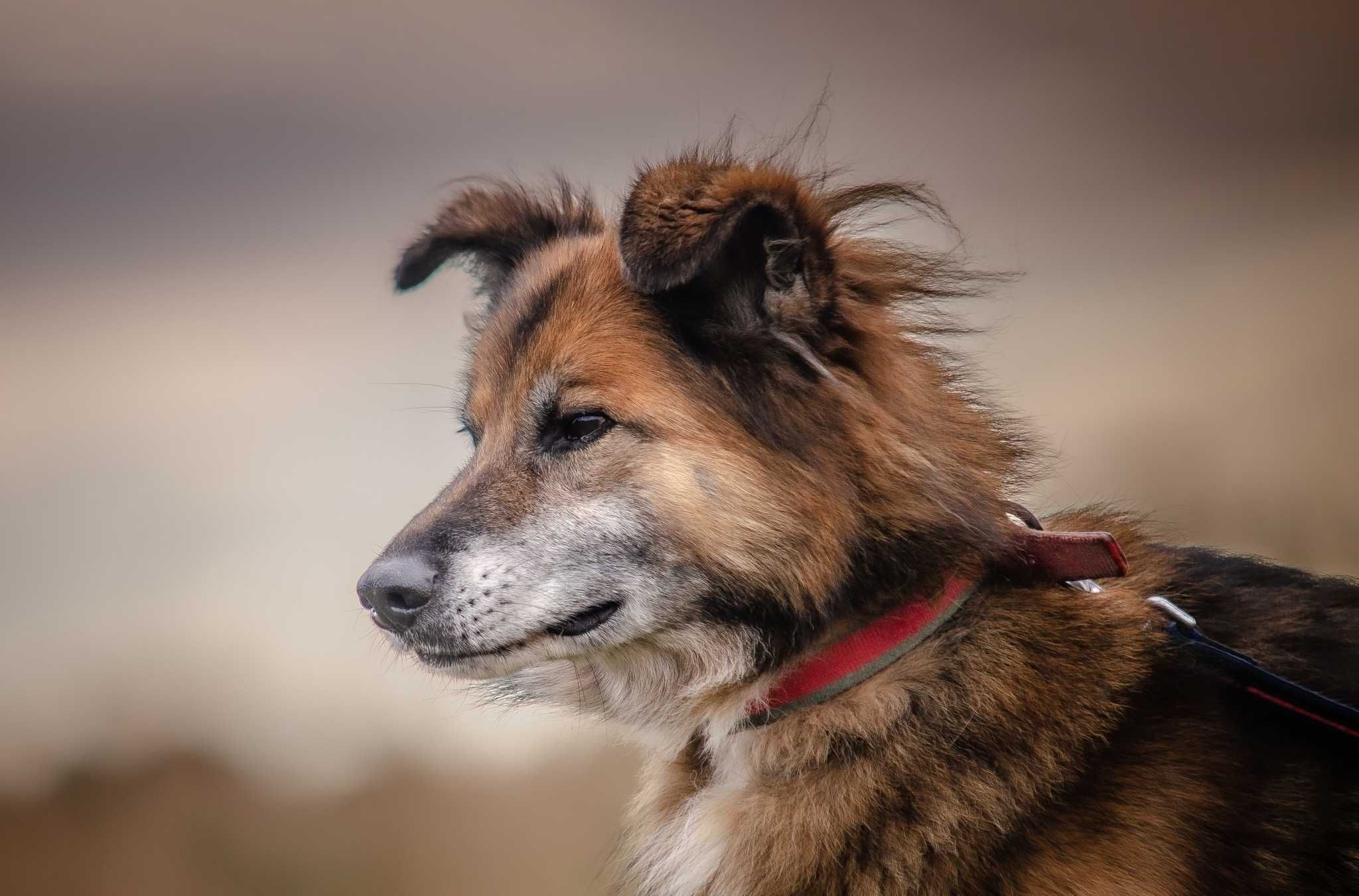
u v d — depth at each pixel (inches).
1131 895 189.8
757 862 211.6
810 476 215.0
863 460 217.2
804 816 208.7
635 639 226.1
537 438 233.5
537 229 293.7
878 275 242.5
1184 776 199.0
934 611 214.2
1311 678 213.6
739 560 216.5
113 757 489.4
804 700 217.2
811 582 214.2
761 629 218.7
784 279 217.5
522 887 402.0
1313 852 194.4
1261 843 194.5
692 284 220.5
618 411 224.2
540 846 417.7
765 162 244.8
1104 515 253.4
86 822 450.0
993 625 213.6
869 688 212.4
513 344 243.9
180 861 426.3
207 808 451.5
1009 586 220.1
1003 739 202.1
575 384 227.8
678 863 227.0
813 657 217.5
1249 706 208.1
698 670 227.5
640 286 206.5
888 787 204.1
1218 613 229.1
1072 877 192.1
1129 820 195.0
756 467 216.4
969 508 218.2
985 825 196.4
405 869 412.2
